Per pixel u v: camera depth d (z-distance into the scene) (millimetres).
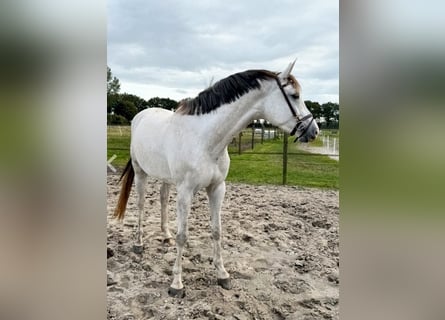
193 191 1908
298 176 5328
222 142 1867
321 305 1932
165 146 2023
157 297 1957
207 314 1801
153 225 3158
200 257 2496
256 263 2430
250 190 4637
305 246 2748
